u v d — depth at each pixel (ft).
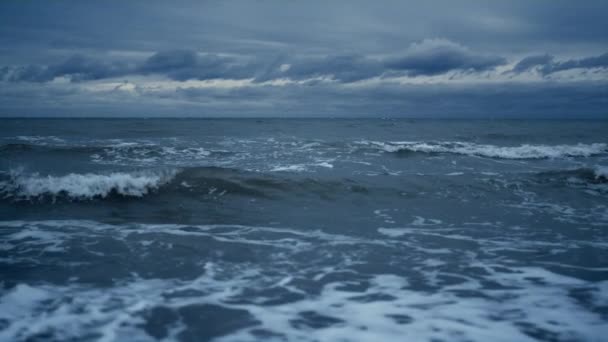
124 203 29.32
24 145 53.88
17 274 15.85
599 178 37.42
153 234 21.76
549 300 13.94
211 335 11.57
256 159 50.44
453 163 49.80
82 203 28.94
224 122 160.76
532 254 19.06
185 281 15.55
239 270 16.80
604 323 12.26
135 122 144.25
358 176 38.45
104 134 86.38
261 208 28.37
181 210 27.63
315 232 22.66
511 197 31.83
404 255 18.88
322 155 54.60
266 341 11.27
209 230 22.82
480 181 36.50
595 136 90.99
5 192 29.48
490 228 23.71
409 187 34.22
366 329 11.94
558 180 37.11
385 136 90.22
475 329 11.92
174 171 35.53
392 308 13.37
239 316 12.75
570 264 17.67
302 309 13.29
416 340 11.30
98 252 18.66
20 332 11.48
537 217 26.27
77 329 11.74
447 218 26.00
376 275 16.39
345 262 17.90
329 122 181.78
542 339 11.34
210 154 53.98
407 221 25.23
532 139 84.79
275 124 147.43
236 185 33.37
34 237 20.81
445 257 18.62
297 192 32.40
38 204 28.30
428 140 80.69
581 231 23.09
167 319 12.48
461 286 15.25
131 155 52.34
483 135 93.40
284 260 18.08
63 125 117.80
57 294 14.08
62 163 46.19
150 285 15.11
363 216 26.43
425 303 13.78
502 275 16.37
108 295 14.12
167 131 96.63
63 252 18.57
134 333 11.60
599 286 15.17
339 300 14.02
